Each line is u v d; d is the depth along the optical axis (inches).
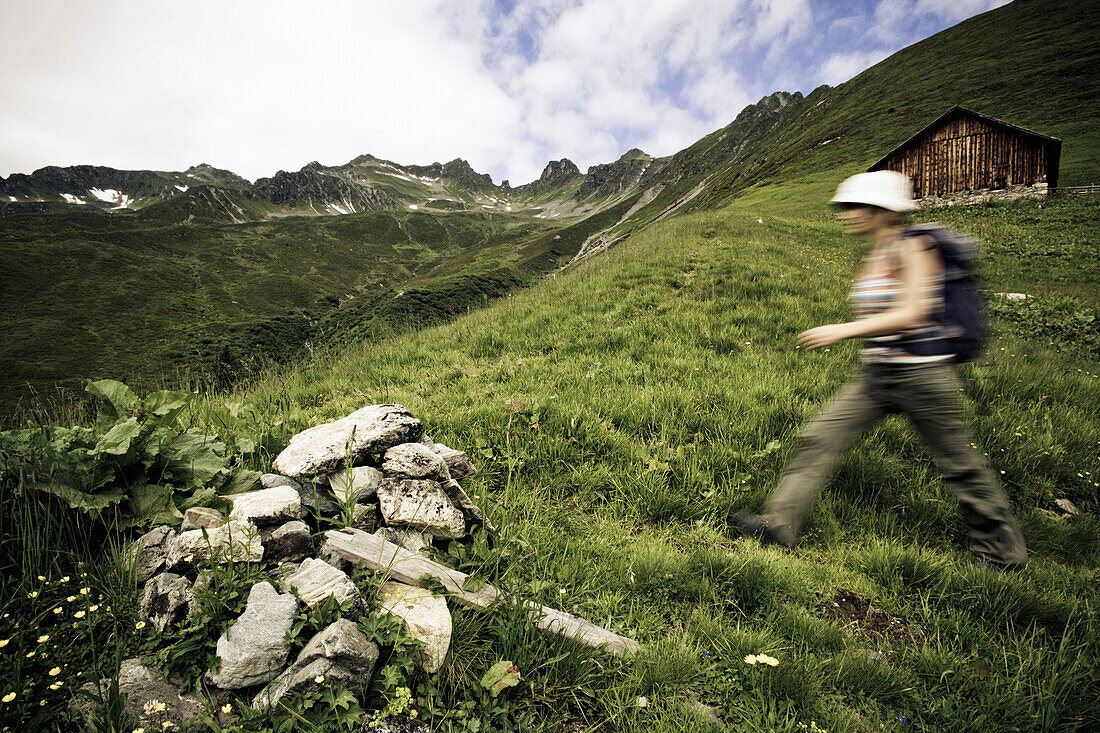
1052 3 3235.7
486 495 145.5
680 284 412.8
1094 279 627.8
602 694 88.4
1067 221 1001.5
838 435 131.0
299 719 71.3
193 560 93.0
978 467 123.3
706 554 121.9
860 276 134.5
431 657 85.8
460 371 262.4
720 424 185.2
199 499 109.4
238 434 161.2
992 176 1386.6
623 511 149.3
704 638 102.2
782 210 1694.1
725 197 3398.1
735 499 147.9
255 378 266.1
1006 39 3088.1
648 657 94.7
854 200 127.4
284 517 105.3
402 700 76.2
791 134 4266.7
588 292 402.9
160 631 82.9
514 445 173.9
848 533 140.5
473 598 101.0
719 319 318.3
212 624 82.9
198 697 76.2
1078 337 361.7
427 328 401.1
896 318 117.7
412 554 106.7
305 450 123.9
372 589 97.0
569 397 209.5
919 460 168.7
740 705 88.7
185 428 142.6
